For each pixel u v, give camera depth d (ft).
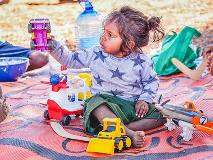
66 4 24.32
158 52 13.98
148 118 8.91
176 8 23.26
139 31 8.77
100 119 8.56
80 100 9.59
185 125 8.37
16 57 13.87
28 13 22.90
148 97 8.94
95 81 9.12
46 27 8.75
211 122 8.29
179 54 13.01
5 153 8.13
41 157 7.96
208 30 18.81
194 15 21.91
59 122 9.44
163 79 12.78
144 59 8.99
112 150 7.90
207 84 11.87
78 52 9.12
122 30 8.64
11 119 9.84
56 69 13.32
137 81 8.99
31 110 10.39
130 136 8.20
